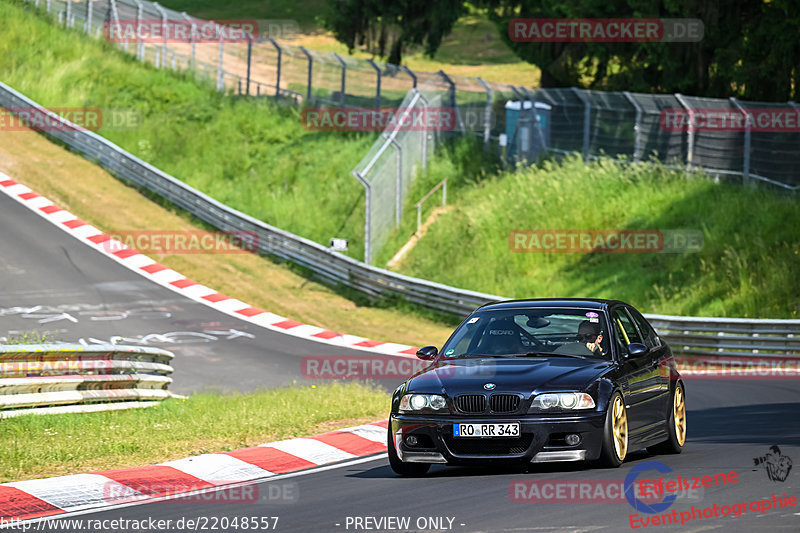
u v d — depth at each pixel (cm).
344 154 15550
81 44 19438
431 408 3225
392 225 13412
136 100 17575
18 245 12181
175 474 3578
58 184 14438
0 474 3450
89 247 12469
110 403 5038
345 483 3300
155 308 10550
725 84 13950
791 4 12950
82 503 3073
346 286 12038
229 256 12825
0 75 17950
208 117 17088
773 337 8800
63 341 8888
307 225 14100
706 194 11969
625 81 15088
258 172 15575
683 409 3906
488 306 3775
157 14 19562
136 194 14575
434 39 17388
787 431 4234
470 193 13800
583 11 14838
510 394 3155
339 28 17375
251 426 4559
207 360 8525
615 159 13625
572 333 3584
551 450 3116
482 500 2759
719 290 10394
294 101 17688
